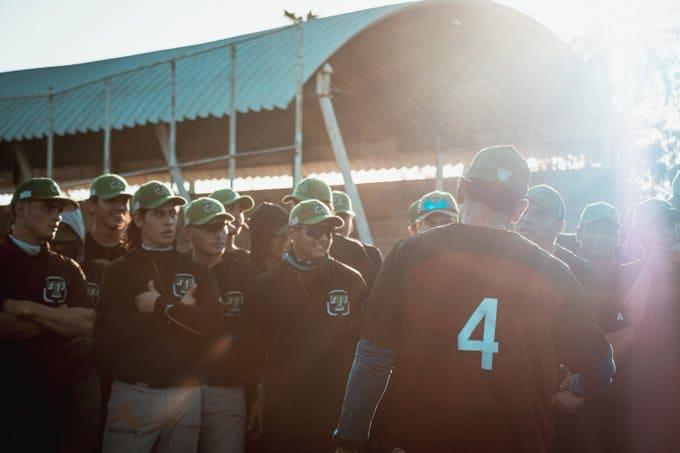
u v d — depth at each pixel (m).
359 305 5.95
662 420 4.73
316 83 19.34
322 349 5.79
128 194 6.42
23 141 25.05
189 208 6.03
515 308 3.23
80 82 24.70
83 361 5.62
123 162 27.92
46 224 5.36
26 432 5.33
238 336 5.75
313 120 25.00
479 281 3.25
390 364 3.36
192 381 5.38
